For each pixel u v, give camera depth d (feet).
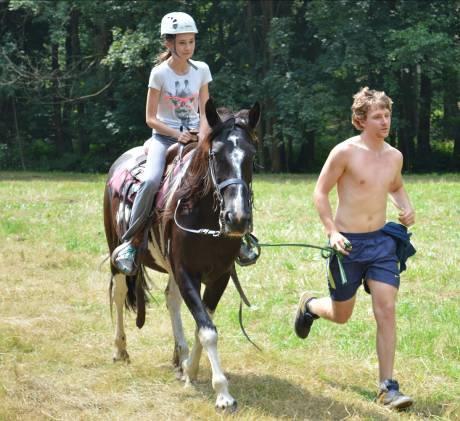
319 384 20.45
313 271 33.55
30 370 21.67
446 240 40.57
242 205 17.40
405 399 18.34
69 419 18.20
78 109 123.24
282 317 26.84
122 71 113.80
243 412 18.33
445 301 28.55
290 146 115.85
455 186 65.21
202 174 18.75
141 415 18.49
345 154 19.02
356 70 98.78
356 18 94.48
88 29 122.11
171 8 104.27
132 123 113.50
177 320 21.93
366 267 19.20
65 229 45.44
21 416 18.20
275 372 21.50
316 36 96.58
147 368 21.79
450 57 93.25
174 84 21.18
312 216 48.83
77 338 24.86
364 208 19.06
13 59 118.52
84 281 32.48
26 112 123.03
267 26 105.50
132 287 22.67
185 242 19.03
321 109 97.30
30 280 32.86
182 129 21.53
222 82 102.68
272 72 100.48
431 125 120.88
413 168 110.32
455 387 20.27
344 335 24.41
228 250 19.07
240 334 25.08
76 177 93.20
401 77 103.55
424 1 97.91
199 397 19.74
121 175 22.97
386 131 18.89
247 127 18.43
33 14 109.60
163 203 20.17
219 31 111.65
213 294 20.31
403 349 23.07
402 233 19.31
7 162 119.44
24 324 26.08
